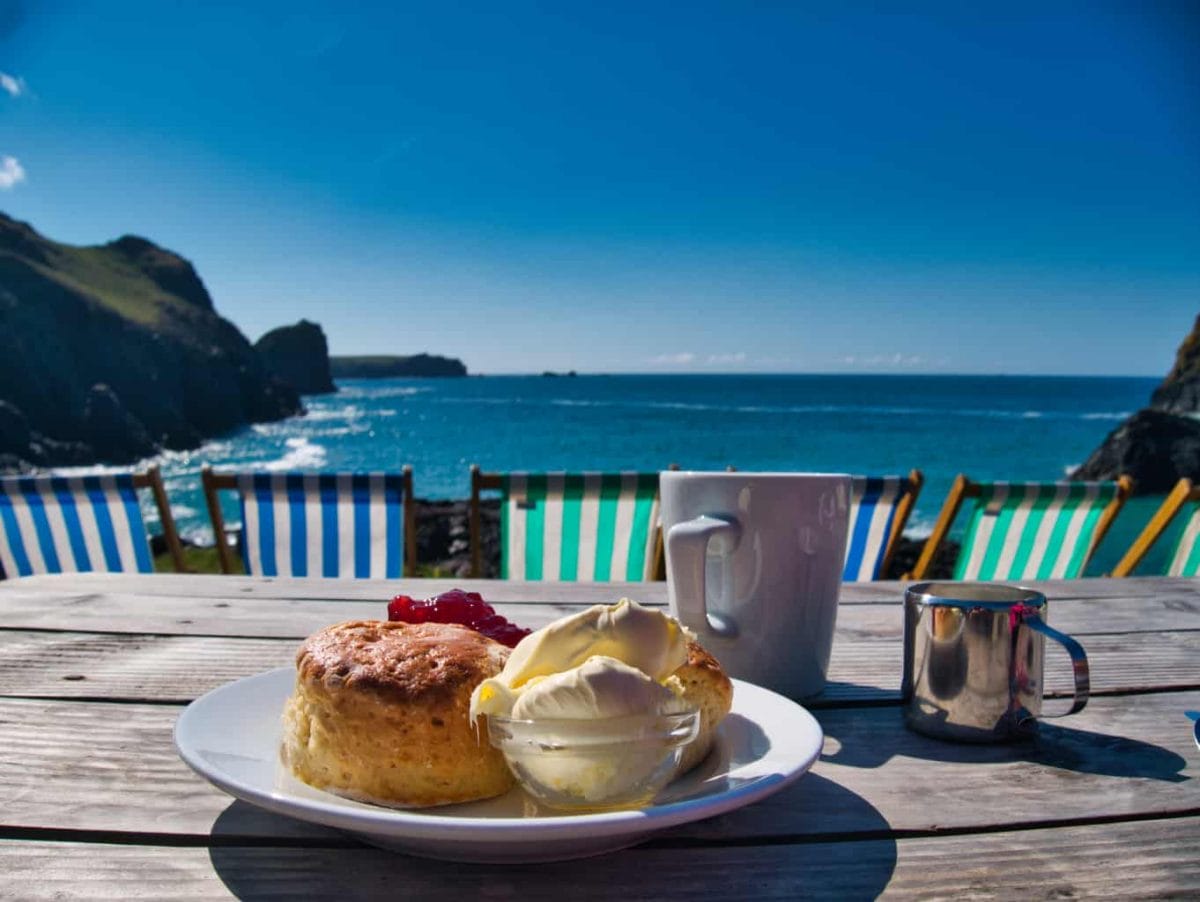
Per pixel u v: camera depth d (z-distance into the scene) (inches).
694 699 33.9
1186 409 1720.0
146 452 1856.5
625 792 29.3
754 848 30.6
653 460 1425.9
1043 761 38.9
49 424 1822.1
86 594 72.1
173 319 2529.5
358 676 31.7
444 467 1402.6
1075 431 1766.7
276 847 30.2
